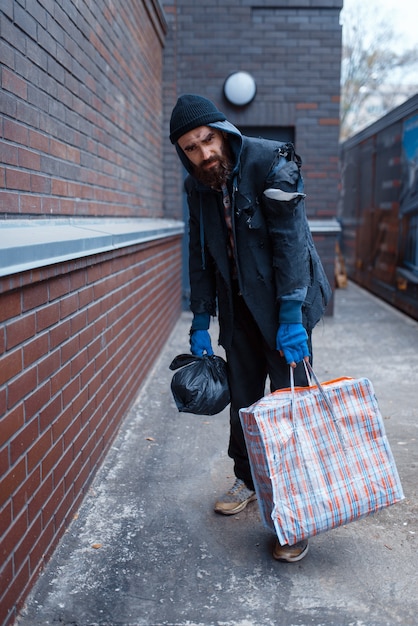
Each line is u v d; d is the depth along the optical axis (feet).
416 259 28.04
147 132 22.35
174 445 13.79
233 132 8.46
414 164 28.58
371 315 30.01
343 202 48.78
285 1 27.94
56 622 7.92
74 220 11.84
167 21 27.14
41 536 8.79
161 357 21.44
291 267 8.77
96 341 12.05
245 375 10.16
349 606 8.28
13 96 8.55
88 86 13.10
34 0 9.48
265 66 28.40
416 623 7.94
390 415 15.62
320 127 28.73
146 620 8.00
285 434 8.58
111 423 13.62
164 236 21.07
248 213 8.88
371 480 8.81
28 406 8.12
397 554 9.52
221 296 9.77
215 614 8.13
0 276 6.75
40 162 9.82
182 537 10.00
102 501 11.16
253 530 10.19
